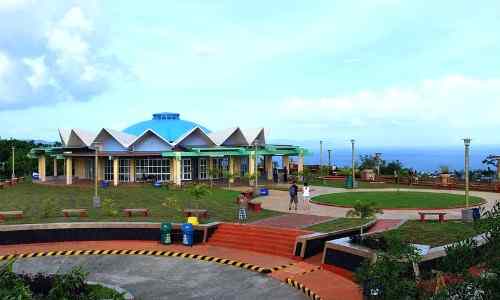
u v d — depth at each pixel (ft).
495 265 26.99
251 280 64.39
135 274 67.51
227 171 169.07
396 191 147.23
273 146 191.11
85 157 192.34
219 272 68.23
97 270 69.46
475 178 176.55
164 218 94.48
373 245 63.36
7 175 236.02
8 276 46.34
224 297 57.93
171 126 194.90
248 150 172.35
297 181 179.63
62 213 100.73
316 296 56.65
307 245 74.23
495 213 29.50
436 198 126.82
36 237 84.48
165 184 162.40
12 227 83.10
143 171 176.35
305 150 191.01
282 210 109.19
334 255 67.46
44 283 51.93
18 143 279.49
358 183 178.19
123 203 118.11
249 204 109.19
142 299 57.21
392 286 33.86
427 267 56.95
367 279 36.68
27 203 117.91
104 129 175.42
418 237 73.20
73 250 79.61
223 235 86.02
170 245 83.71
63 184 170.40
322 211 107.24
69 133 185.68
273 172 194.80
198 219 92.63
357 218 94.38
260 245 80.28
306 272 67.10
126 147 172.76
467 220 88.43
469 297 26.84
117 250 79.82
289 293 59.16
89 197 131.23
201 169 181.98
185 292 59.82
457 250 30.60
